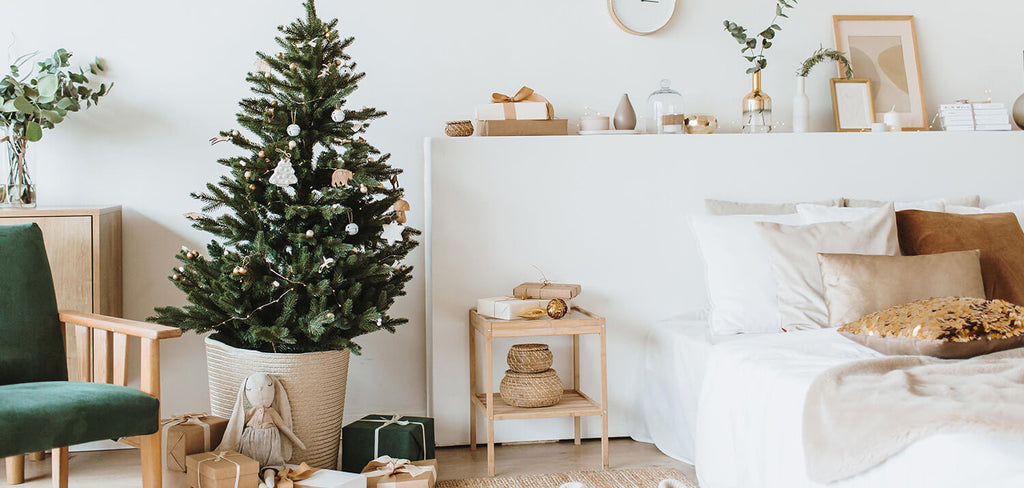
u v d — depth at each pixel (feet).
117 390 7.08
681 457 9.75
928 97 12.75
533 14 11.61
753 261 9.71
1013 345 7.02
